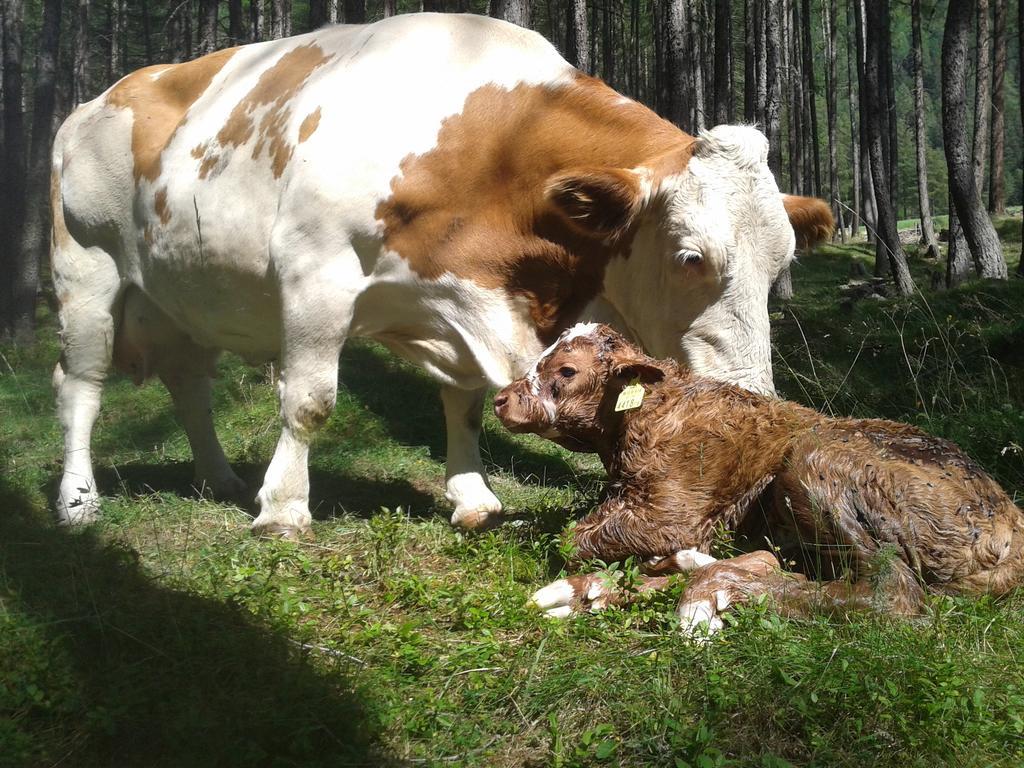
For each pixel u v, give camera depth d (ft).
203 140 13.17
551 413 10.64
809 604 9.25
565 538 10.62
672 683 8.75
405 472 15.48
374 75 12.34
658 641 9.22
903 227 83.51
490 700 8.77
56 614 9.44
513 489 14.51
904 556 9.36
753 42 49.06
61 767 8.23
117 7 73.15
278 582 10.58
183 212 13.12
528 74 12.02
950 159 33.94
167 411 19.03
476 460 13.08
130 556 10.76
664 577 9.92
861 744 8.07
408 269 12.08
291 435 12.37
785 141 106.93
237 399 19.74
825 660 8.59
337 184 12.03
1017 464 12.51
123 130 13.99
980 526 9.38
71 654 9.00
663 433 10.25
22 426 18.75
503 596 10.07
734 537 10.21
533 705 8.64
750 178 10.82
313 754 8.21
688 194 10.86
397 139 12.01
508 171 11.78
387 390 19.35
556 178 10.94
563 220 11.61
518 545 11.36
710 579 9.45
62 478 13.92
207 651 9.08
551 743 8.37
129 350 14.53
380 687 8.85
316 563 11.30
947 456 9.61
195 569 11.14
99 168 14.11
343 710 8.46
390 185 11.96
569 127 11.73
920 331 19.21
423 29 12.57
